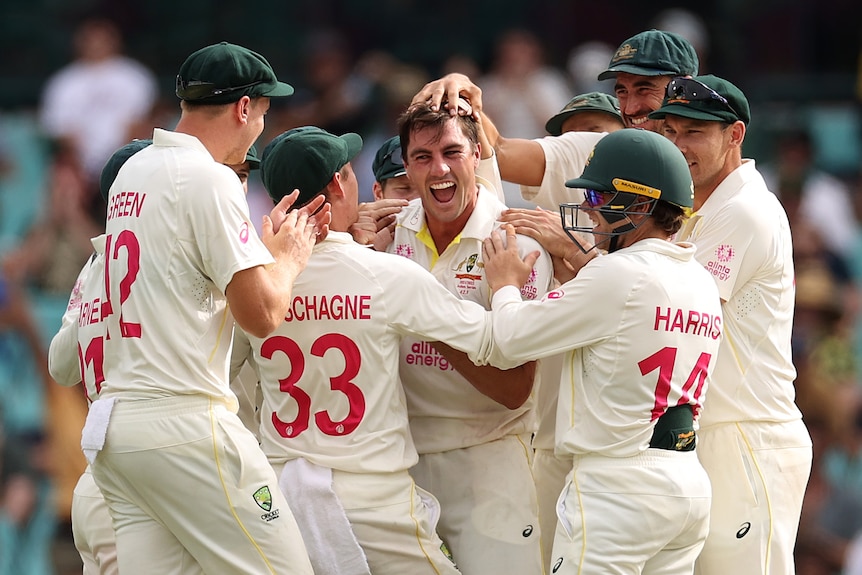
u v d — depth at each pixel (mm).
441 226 19750
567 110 23500
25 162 47406
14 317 39312
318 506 18156
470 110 19562
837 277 43406
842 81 48250
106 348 18047
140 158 18344
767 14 49156
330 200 18781
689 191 18297
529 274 19188
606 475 17859
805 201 43719
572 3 50938
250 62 18312
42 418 38781
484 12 52125
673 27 48312
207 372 17859
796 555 35781
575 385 18297
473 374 18875
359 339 18250
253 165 21766
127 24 53438
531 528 19609
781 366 20562
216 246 17500
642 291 17750
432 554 18609
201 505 17625
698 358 18156
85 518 20375
